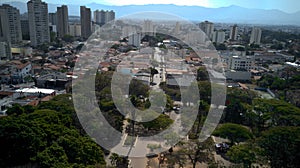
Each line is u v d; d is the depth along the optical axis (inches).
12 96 1888.5
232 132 1263.5
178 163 1077.8
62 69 2886.3
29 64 2819.9
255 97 1939.0
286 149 1048.2
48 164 764.0
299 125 1320.1
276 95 2224.4
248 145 1100.5
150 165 1071.0
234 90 1980.8
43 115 1082.7
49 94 1968.5
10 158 798.5
